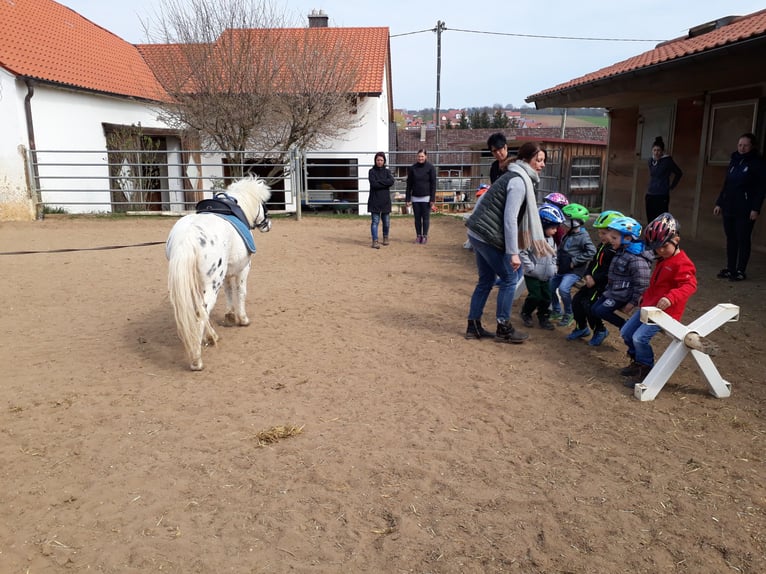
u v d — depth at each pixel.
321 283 8.55
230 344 5.83
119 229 13.68
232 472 3.50
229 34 17.03
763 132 9.38
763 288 7.51
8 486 3.39
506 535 2.92
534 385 4.75
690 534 2.88
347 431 3.99
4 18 16.28
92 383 4.87
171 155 20.56
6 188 14.49
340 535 2.94
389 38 23.70
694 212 11.41
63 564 2.76
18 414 4.29
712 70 7.59
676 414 4.18
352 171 21.12
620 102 13.09
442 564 2.73
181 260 4.86
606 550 2.80
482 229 5.33
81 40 18.73
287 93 17.19
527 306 6.30
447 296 7.72
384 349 5.65
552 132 37.59
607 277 5.35
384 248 11.66
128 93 18.11
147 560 2.78
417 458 3.63
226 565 2.74
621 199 14.55
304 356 5.48
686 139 11.62
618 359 5.31
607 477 3.39
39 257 10.22
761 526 2.93
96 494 3.30
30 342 5.90
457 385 4.77
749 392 4.52
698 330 4.38
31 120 14.52
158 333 6.18
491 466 3.53
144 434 3.99
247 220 5.94
